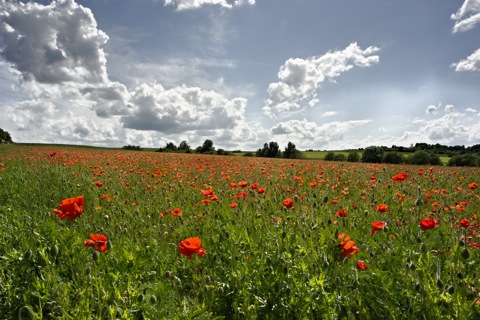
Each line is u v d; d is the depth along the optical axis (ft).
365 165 67.56
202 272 11.54
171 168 45.03
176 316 8.03
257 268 10.47
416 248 11.05
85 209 21.71
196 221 17.39
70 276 10.36
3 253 11.10
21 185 29.14
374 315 8.82
